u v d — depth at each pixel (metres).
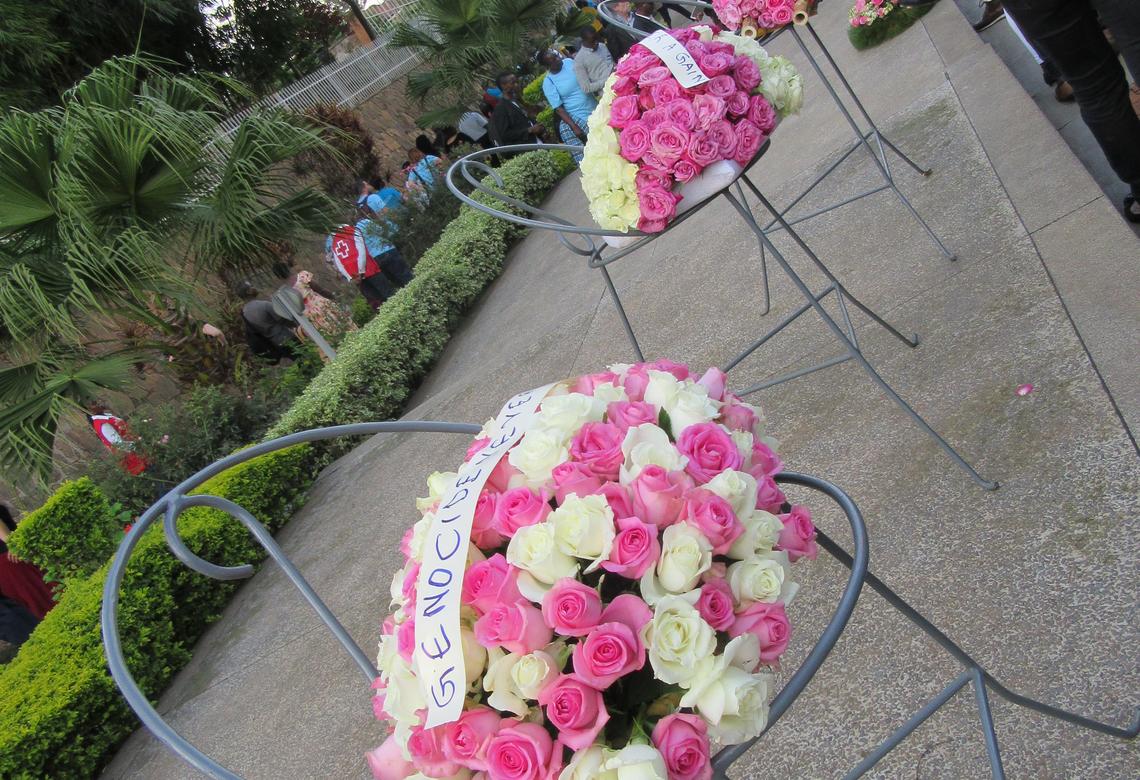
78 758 3.73
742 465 1.04
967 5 5.73
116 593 1.12
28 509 7.08
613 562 0.89
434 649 0.92
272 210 6.70
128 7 11.80
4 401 5.95
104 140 5.66
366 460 5.48
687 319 3.96
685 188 1.98
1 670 4.24
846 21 7.47
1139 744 1.40
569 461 1.00
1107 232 2.54
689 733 0.81
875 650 1.86
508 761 0.83
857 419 2.57
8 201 5.57
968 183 3.40
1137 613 1.60
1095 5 1.99
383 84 16.73
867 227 3.65
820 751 1.73
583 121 9.09
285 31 15.38
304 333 8.14
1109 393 2.05
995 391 2.31
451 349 7.10
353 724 2.97
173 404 7.19
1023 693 1.59
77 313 6.14
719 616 0.88
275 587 4.51
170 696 4.07
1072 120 3.45
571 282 6.11
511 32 12.80
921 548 2.03
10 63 10.57
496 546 1.03
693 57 1.97
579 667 0.82
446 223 9.91
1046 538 1.85
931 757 1.59
